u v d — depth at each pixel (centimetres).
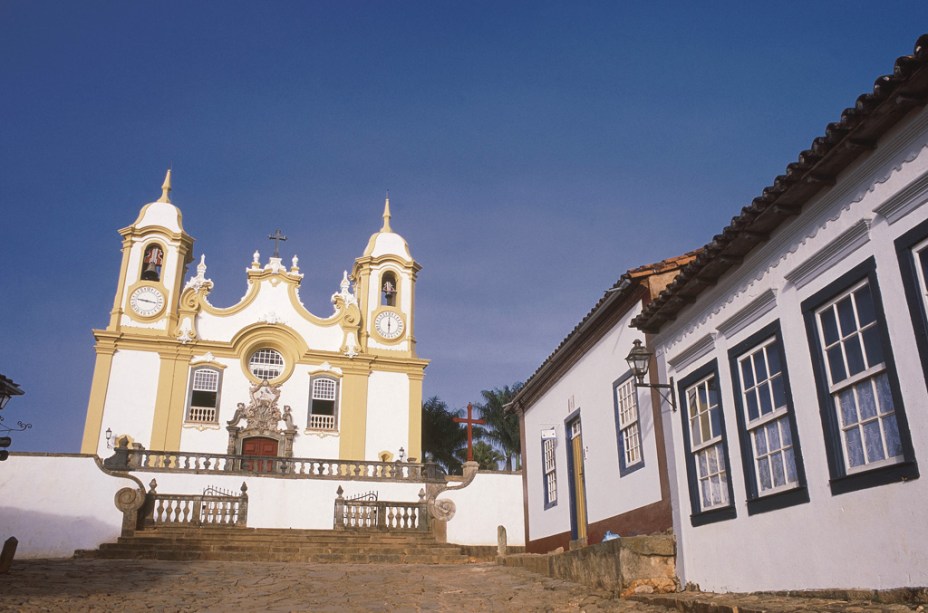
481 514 2214
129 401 2975
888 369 603
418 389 3359
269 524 2345
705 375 909
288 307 3328
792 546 713
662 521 1014
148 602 933
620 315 1230
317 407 3219
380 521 2167
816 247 705
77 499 1948
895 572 585
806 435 705
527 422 1788
